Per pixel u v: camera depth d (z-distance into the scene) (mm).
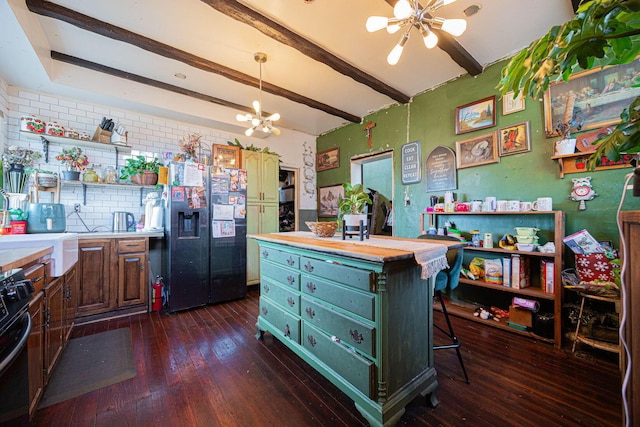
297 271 1881
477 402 1546
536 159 2547
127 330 2494
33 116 2799
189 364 1937
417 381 1483
